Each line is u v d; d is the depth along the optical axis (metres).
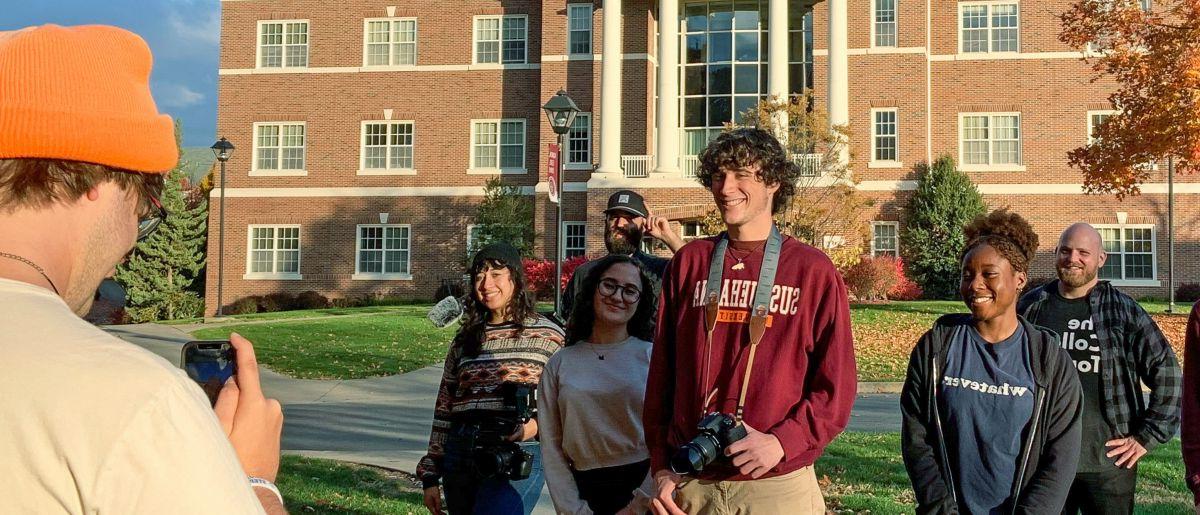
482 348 4.65
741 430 2.99
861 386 14.67
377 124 34.34
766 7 32.41
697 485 3.26
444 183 33.78
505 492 4.38
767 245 3.35
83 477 1.16
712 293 3.34
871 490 6.98
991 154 31.27
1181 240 29.80
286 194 34.50
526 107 33.41
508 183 33.28
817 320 3.23
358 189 34.12
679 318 3.43
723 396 3.24
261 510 1.31
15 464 1.16
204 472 1.22
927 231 29.47
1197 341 3.87
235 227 34.62
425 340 19.80
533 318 4.77
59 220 1.39
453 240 33.53
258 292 34.31
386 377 15.95
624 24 32.50
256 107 34.81
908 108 30.56
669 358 3.51
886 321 21.41
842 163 27.02
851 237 26.94
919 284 29.19
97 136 1.33
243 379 1.66
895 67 30.69
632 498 4.05
